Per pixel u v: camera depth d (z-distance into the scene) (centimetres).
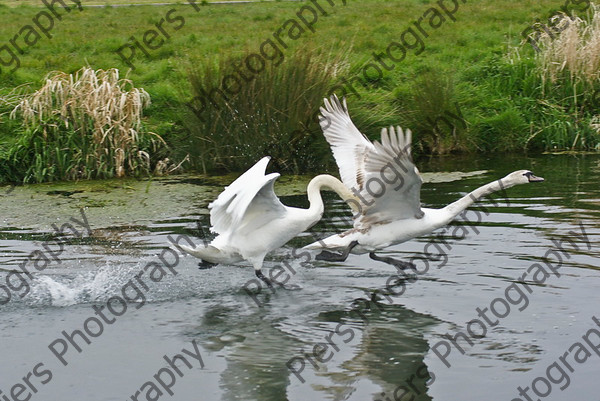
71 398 625
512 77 1667
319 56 1445
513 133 1528
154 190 1271
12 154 1368
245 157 1388
